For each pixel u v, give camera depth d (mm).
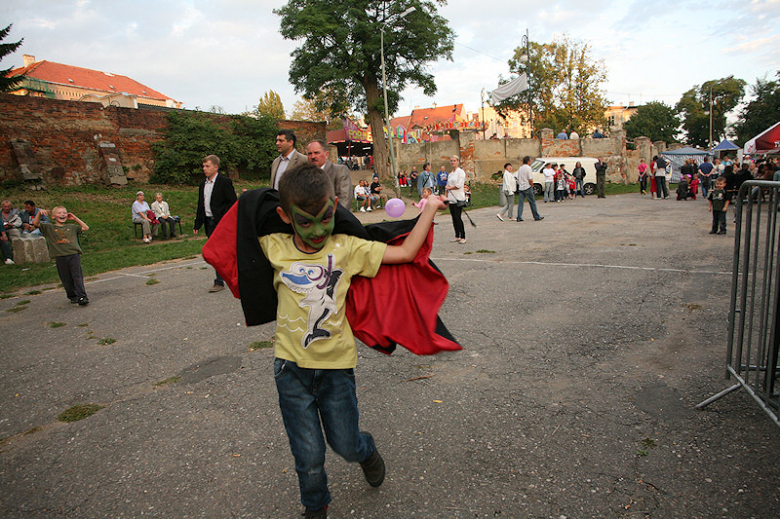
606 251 8359
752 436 2809
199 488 2656
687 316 4855
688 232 10219
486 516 2301
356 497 2504
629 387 3477
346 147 41250
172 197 20516
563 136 31359
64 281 6859
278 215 2148
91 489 2701
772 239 2695
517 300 5730
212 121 25797
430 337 2154
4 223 12203
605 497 2383
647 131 69312
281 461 2859
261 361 4402
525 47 35938
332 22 29375
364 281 2215
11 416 3641
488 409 3285
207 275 8617
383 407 3398
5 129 19688
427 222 2158
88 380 4223
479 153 31375
